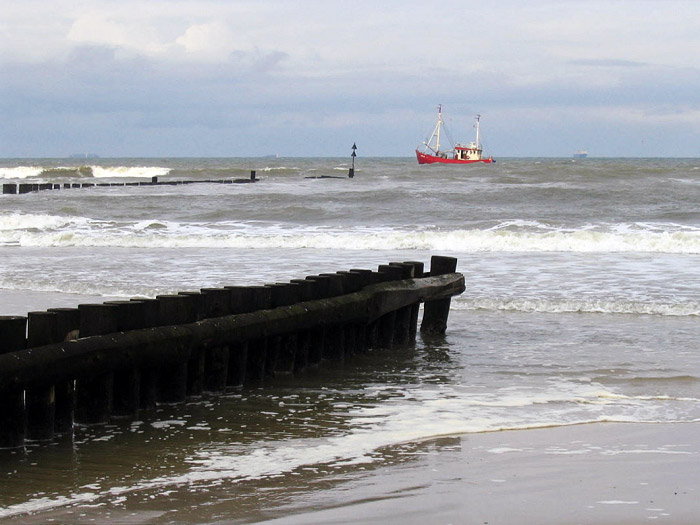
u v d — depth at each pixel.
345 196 56.75
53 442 10.74
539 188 58.44
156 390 12.52
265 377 14.55
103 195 62.56
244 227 41.25
